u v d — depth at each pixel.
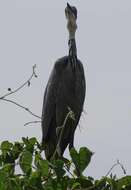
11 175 9.50
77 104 16.53
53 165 9.68
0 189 9.02
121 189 9.51
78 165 9.84
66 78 16.59
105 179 9.54
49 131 16.95
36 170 9.70
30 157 9.73
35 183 9.27
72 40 16.47
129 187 9.48
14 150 10.77
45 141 16.92
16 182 9.20
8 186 9.14
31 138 10.95
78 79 16.50
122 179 9.48
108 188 9.55
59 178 9.62
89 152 9.87
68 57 16.59
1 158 10.72
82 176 9.83
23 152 9.87
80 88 16.56
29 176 9.57
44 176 9.69
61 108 16.64
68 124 16.14
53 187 9.52
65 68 16.64
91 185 9.57
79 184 9.56
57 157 12.50
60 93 16.67
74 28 16.53
